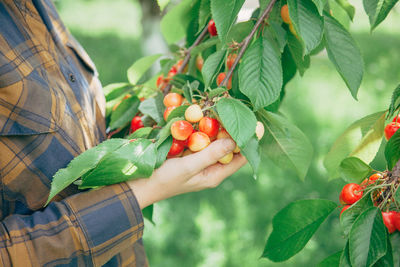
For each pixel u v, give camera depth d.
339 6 1.21
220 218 3.18
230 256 2.84
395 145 0.81
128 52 7.29
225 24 0.86
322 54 6.82
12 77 0.81
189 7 1.28
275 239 0.95
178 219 3.18
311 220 0.93
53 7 1.14
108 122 1.31
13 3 0.90
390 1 0.90
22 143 0.84
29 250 0.77
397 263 0.78
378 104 5.14
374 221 0.76
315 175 3.62
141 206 0.88
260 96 0.91
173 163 0.88
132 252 1.11
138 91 1.32
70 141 0.91
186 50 1.28
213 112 0.88
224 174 0.95
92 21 9.57
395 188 0.80
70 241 0.80
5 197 0.85
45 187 0.88
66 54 1.05
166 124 0.94
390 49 7.37
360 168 0.88
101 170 0.83
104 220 0.83
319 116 4.83
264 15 0.97
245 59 0.92
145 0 4.32
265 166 3.76
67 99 0.95
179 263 2.82
